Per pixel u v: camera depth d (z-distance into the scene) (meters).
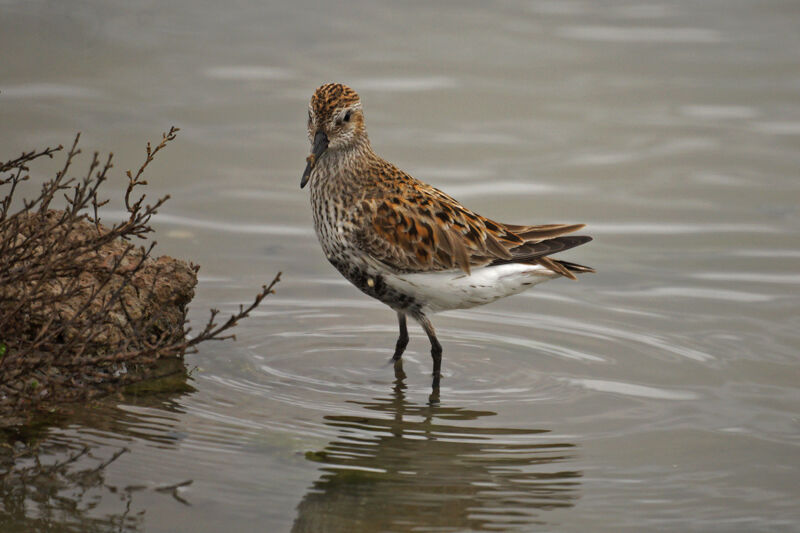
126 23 23.08
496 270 12.59
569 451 10.79
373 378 12.69
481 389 12.45
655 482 10.16
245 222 16.69
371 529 9.12
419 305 12.96
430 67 22.05
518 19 24.39
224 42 22.62
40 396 10.02
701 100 21.20
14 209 15.49
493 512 9.50
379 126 19.83
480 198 17.61
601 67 22.31
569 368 13.01
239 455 10.36
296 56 22.22
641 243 16.48
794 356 13.13
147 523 8.98
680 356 13.21
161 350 10.31
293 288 14.95
